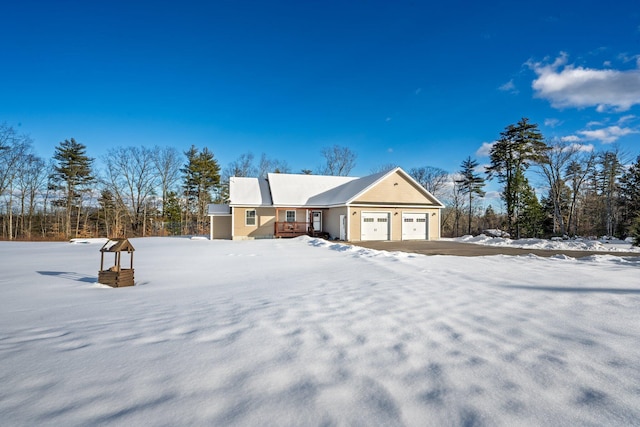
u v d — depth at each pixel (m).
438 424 1.90
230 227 25.44
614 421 1.91
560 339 3.28
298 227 24.03
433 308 4.49
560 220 30.05
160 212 43.06
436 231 23.20
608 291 5.44
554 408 2.05
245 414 1.99
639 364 2.69
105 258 11.88
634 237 17.08
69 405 2.10
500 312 4.28
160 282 7.04
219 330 3.62
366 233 21.89
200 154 45.44
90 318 4.18
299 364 2.71
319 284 6.40
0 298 5.44
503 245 17.98
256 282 6.81
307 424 1.89
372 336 3.40
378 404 2.11
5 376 2.51
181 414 1.99
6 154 33.75
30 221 35.53
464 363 2.73
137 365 2.70
